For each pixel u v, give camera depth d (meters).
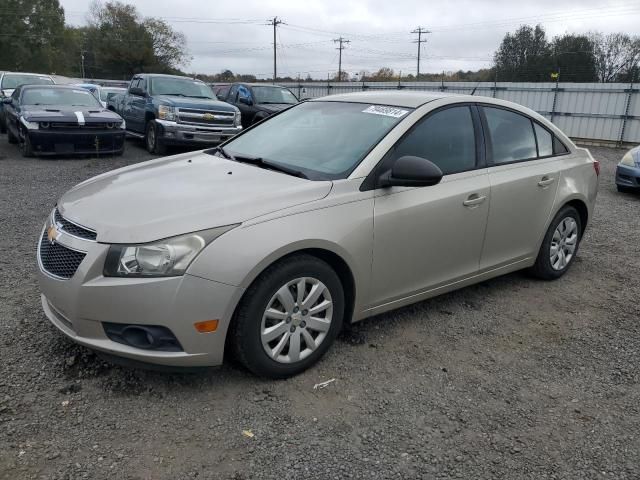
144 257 2.84
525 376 3.51
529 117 4.82
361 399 3.16
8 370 3.22
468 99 4.32
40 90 12.80
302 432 2.85
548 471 2.66
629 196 10.02
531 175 4.58
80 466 2.52
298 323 3.27
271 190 3.28
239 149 4.34
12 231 6.04
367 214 3.44
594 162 5.41
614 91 21.59
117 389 3.11
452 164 4.05
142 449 2.66
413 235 3.71
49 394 3.03
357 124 4.01
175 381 3.21
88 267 2.88
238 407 3.02
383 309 3.76
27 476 2.44
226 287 2.89
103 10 72.44
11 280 4.56
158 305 2.82
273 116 4.79
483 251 4.30
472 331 4.09
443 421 3.00
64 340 3.58
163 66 75.81
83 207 3.23
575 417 3.10
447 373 3.49
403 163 3.40
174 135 12.44
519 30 44.06
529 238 4.72
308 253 3.26
